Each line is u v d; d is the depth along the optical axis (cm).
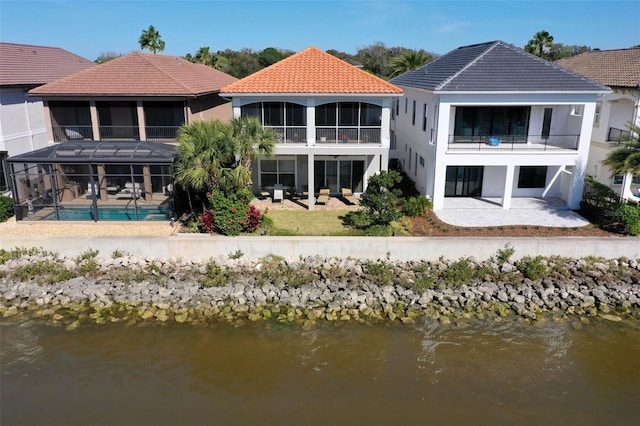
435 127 2550
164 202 2423
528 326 1758
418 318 1794
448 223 2380
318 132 2656
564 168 2750
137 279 1984
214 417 1307
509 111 2723
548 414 1338
